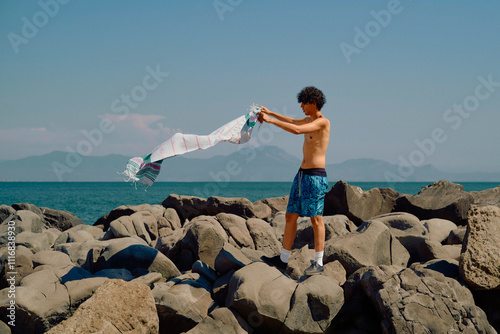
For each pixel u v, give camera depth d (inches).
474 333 184.9
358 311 212.2
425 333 184.2
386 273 213.8
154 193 3309.5
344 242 250.4
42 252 276.5
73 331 173.6
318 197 219.1
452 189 401.7
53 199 2208.4
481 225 218.1
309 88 223.0
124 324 183.5
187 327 208.2
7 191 3782.0
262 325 200.4
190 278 241.0
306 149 223.8
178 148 235.9
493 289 207.9
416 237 289.3
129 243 269.4
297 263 236.1
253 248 311.9
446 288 198.2
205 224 291.9
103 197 2513.5
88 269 274.8
